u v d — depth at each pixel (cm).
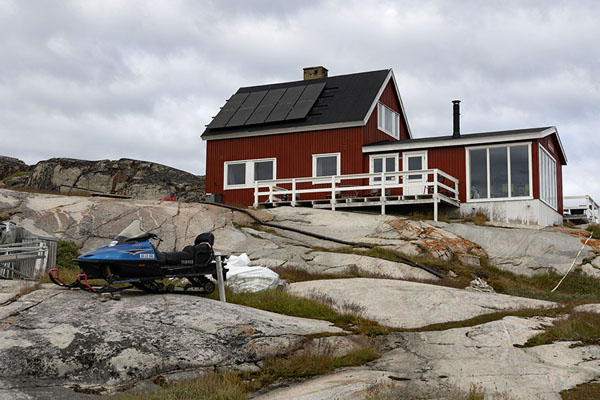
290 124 3170
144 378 973
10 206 2241
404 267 2033
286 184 3117
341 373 1027
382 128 3312
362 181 2967
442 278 1989
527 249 2305
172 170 4266
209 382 932
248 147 3241
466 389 945
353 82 3384
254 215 2516
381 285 1666
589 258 2222
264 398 923
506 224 2611
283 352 1082
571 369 1047
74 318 1099
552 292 1973
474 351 1166
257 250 2197
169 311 1166
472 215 2770
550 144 2988
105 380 957
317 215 2544
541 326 1304
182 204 2508
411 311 1448
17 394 882
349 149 3033
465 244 2333
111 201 2400
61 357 981
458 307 1480
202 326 1117
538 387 954
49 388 915
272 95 3453
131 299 1227
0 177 4841
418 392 921
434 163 2884
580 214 3553
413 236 2327
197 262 1361
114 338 1043
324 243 2281
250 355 1059
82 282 1255
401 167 2952
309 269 2038
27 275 1516
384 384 953
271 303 1356
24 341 1009
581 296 1906
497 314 1416
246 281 1544
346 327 1262
